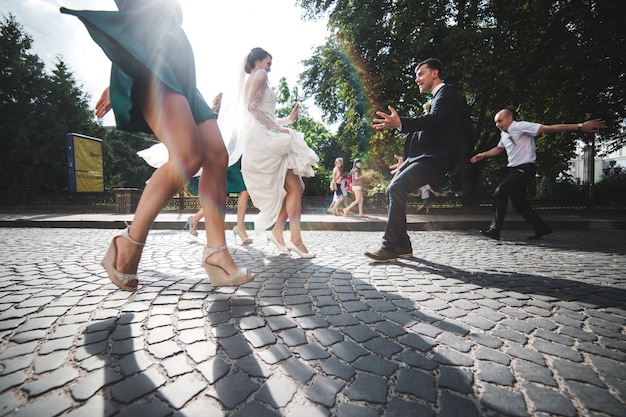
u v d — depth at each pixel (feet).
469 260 11.90
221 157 6.68
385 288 8.11
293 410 3.54
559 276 9.48
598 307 6.89
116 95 5.86
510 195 17.38
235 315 6.15
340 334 5.41
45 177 61.26
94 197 45.60
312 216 35.73
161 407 3.53
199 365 4.37
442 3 41.65
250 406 3.58
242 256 12.61
